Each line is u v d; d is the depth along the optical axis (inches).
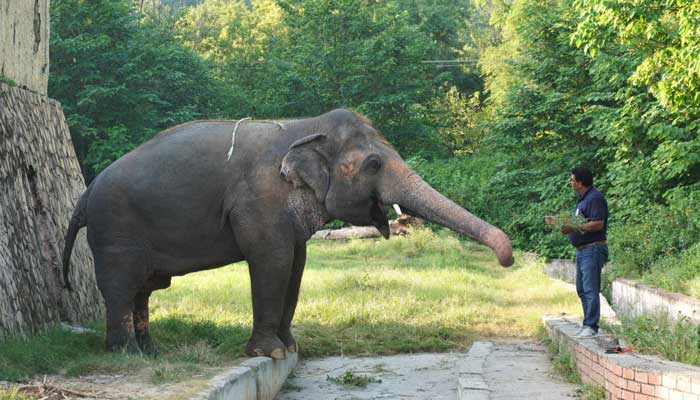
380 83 1622.8
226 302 533.0
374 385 364.2
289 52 1823.3
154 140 351.9
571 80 997.2
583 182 363.3
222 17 2519.7
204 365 306.8
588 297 361.1
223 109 1715.1
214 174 336.5
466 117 1984.5
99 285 335.9
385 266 829.8
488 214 1209.4
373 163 335.9
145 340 348.8
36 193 373.4
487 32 2539.4
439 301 579.5
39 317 337.1
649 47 588.4
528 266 859.4
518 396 295.9
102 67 1445.6
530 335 478.9
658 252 572.4
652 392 258.8
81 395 239.3
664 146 597.9
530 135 1068.5
